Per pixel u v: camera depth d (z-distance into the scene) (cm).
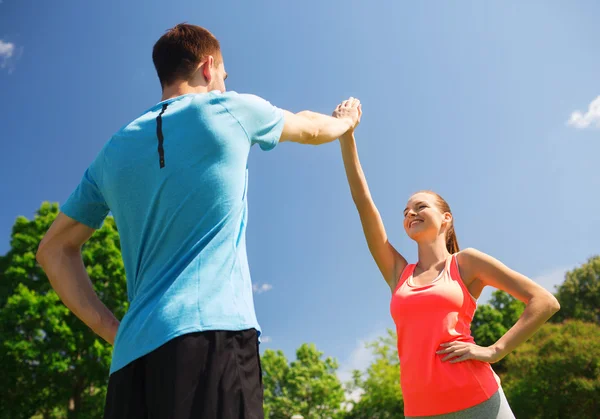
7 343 1814
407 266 290
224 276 149
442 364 242
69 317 1970
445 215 296
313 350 4728
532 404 2109
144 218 158
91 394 2192
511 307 3459
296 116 198
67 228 181
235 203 159
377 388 2822
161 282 147
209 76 186
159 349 138
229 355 141
